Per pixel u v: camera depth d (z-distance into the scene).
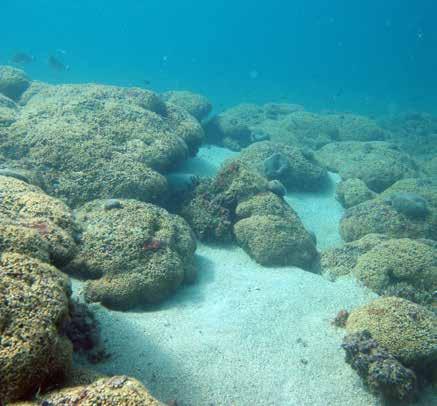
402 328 1.51
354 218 2.93
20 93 4.20
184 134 3.38
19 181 1.55
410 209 2.84
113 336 1.40
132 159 2.46
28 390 0.81
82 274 1.73
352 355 1.47
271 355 1.51
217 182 2.64
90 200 2.19
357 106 9.81
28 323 0.85
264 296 1.90
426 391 1.46
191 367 1.36
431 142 6.01
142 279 1.67
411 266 2.06
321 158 4.50
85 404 0.77
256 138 4.78
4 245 1.03
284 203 2.65
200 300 1.81
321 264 2.42
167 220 2.05
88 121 2.75
